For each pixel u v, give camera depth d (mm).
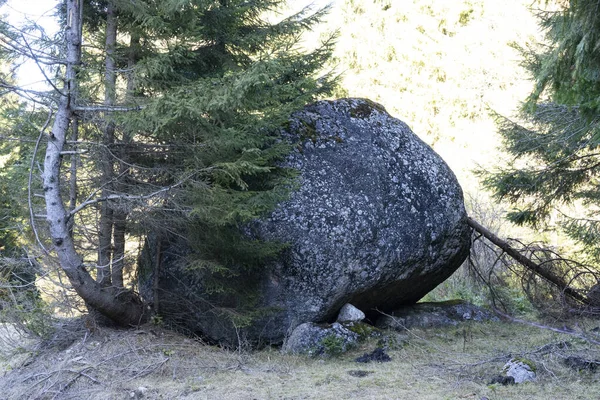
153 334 6715
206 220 6414
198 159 6207
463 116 18703
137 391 5277
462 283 11117
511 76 18297
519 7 18703
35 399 5277
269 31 7711
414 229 7523
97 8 7074
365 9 19688
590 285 9266
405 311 8211
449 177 8109
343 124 7852
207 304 7082
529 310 9281
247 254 6723
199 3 6285
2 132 6633
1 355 6617
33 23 6066
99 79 6250
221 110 6008
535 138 8781
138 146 6605
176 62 6633
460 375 5605
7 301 6547
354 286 7168
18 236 7113
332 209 7145
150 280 7246
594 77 3891
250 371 5980
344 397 5113
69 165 6945
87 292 6211
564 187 8938
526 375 5441
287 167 7184
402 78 19109
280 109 6637
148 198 6066
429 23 19500
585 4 3656
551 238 14203
